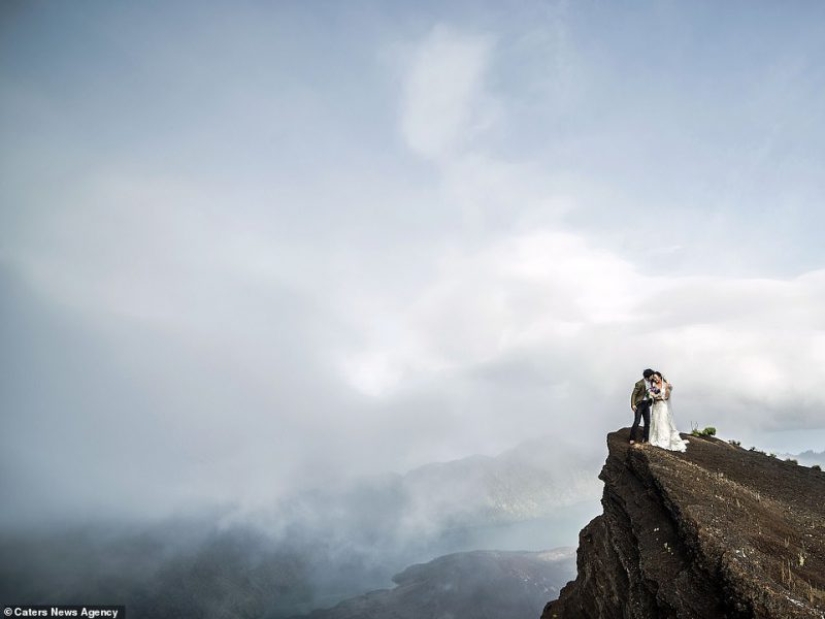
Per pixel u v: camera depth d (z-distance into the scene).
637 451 19.28
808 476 20.11
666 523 14.66
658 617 12.01
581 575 22.59
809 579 10.30
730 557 10.55
